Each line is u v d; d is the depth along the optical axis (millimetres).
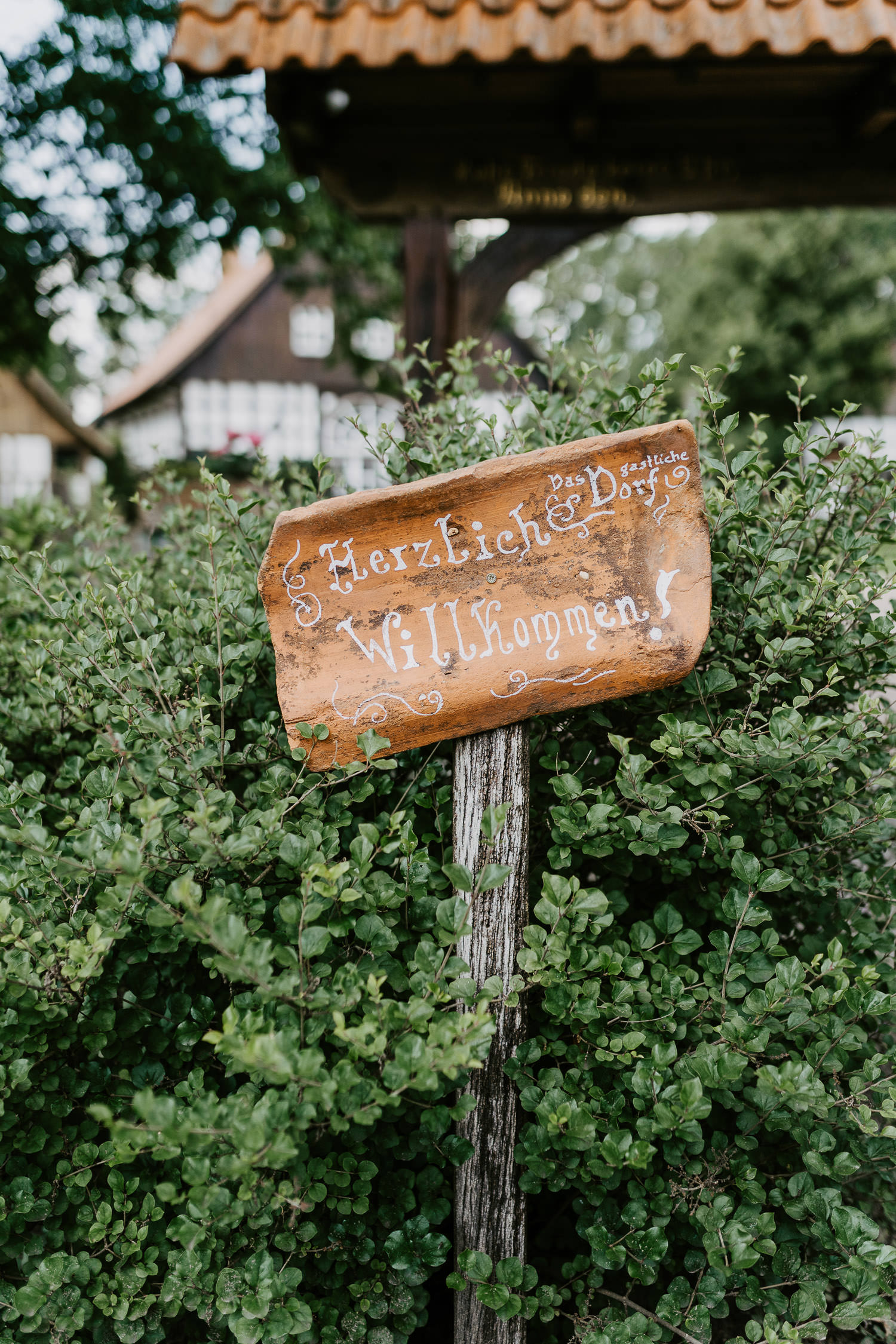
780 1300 1391
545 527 1508
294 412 18703
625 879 1792
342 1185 1384
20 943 1343
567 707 1532
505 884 1531
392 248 10117
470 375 2320
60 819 1911
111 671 1640
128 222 7594
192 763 1445
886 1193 1684
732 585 1788
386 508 1475
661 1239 1396
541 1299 1448
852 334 15688
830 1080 1599
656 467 1495
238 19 3398
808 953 1752
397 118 3971
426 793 1684
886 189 4070
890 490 1776
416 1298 1469
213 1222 1338
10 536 2721
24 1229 1473
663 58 3281
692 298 17328
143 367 23109
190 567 2281
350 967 1338
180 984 1648
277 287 18250
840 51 3213
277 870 1466
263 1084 1366
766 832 1712
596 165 4078
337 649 1513
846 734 1743
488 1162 1530
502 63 3334
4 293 7469
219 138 7570
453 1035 1205
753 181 4105
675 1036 1550
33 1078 1490
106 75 6961
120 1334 1376
